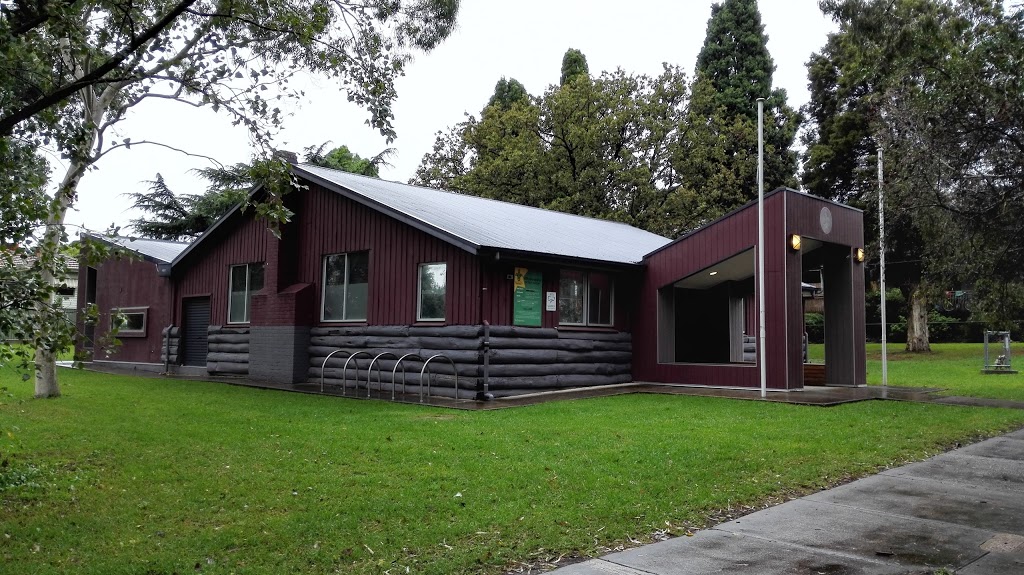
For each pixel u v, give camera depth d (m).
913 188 15.87
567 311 16.22
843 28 22.69
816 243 16.66
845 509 6.38
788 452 8.45
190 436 9.18
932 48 13.80
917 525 5.90
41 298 5.47
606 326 17.11
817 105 32.97
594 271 16.62
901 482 7.41
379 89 8.25
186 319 20.98
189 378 18.23
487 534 5.42
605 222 23.12
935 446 9.28
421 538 5.28
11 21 5.83
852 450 8.74
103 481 6.84
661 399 13.86
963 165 15.28
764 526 5.85
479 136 37.84
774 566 4.91
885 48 14.54
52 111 6.30
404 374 14.95
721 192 32.97
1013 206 15.12
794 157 34.84
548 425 10.28
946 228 16.12
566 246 16.23
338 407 12.32
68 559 4.82
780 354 15.09
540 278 15.39
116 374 19.50
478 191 34.78
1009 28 12.91
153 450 8.26
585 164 33.38
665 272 17.12
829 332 17.25
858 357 16.92
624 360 17.34
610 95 33.97
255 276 18.91
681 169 33.12
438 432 9.59
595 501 6.28
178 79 6.73
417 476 7.04
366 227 16.45
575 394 14.73
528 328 14.96
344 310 16.84
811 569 4.86
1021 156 14.47
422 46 12.84
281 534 5.32
